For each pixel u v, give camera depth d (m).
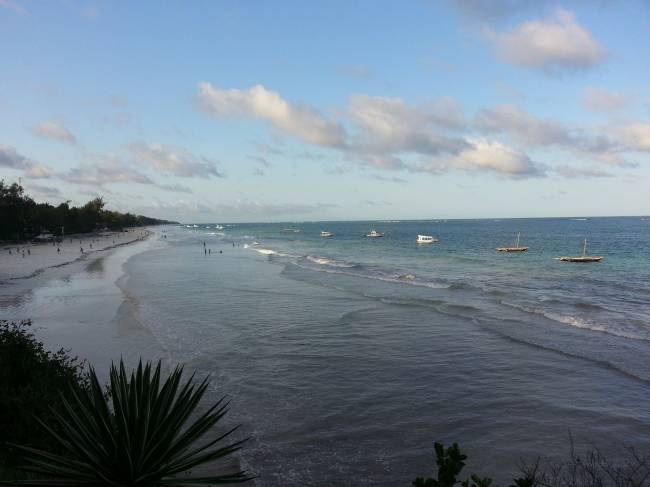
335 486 7.65
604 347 15.36
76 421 4.20
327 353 15.07
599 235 102.88
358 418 10.23
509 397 11.32
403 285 31.11
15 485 3.63
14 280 35.06
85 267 45.62
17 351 7.21
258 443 9.11
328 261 51.22
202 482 4.02
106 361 14.26
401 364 13.91
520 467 8.19
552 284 31.25
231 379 12.72
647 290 28.25
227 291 28.64
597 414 10.30
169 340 16.78
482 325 18.72
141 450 3.91
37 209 99.38
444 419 10.19
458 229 164.50
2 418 5.81
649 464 8.08
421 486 3.30
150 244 93.94
